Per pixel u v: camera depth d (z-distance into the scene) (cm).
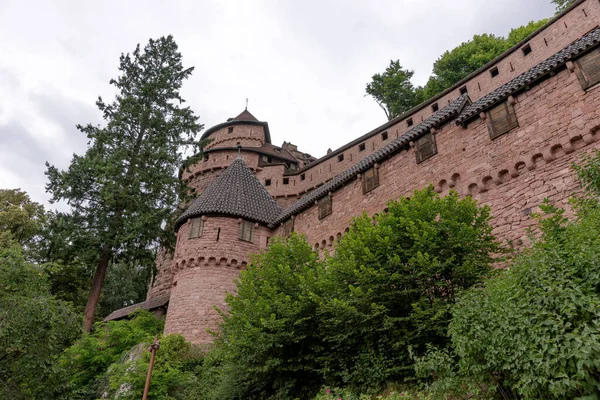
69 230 2459
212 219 2522
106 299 4956
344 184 2253
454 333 736
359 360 1091
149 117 3008
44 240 2577
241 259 2438
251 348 1255
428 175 1773
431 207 1207
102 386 1786
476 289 834
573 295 571
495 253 1290
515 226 1387
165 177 2805
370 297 1082
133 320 2544
